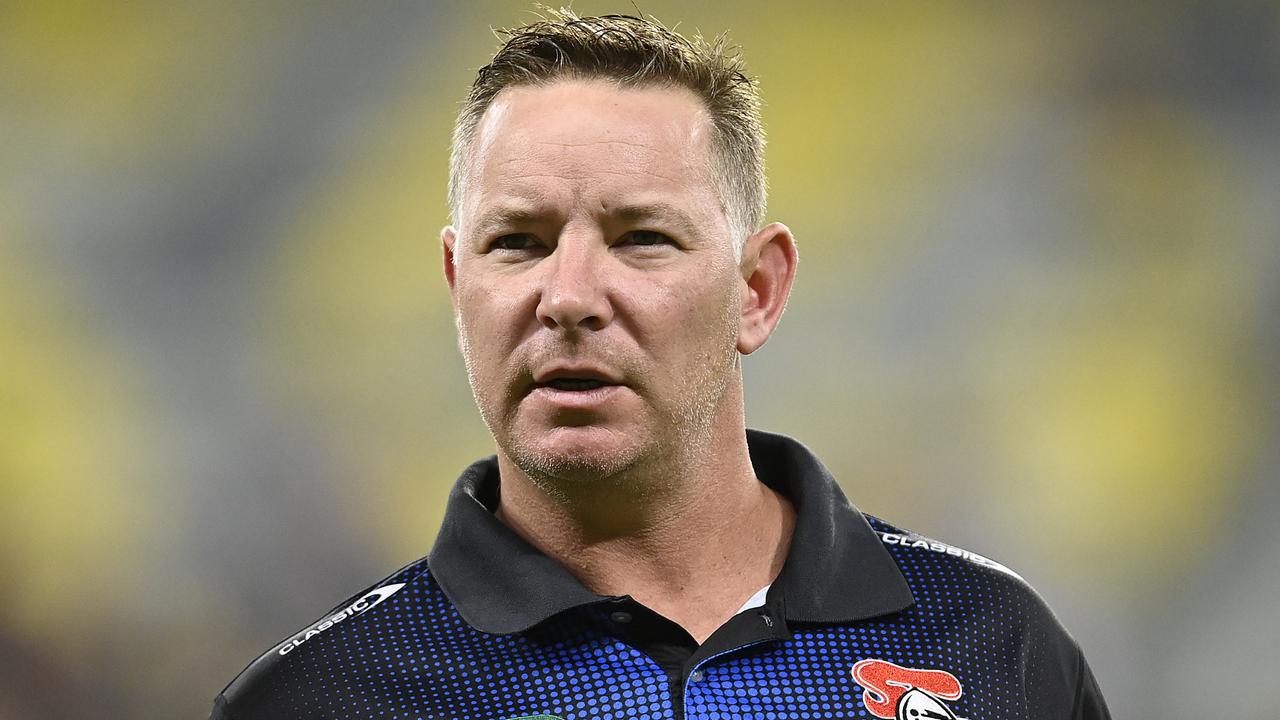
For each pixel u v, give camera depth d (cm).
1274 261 3809
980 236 3909
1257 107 3881
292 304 3903
